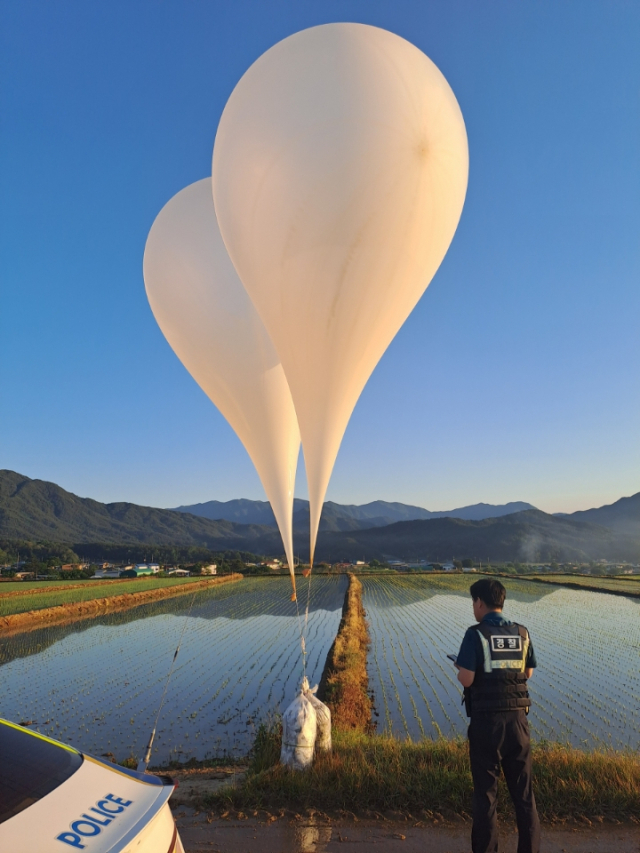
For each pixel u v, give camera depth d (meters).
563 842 4.36
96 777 2.74
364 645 22.31
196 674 17.88
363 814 4.86
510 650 3.92
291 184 4.27
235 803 5.11
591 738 11.58
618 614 38.19
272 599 47.50
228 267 6.10
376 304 4.51
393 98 4.15
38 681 17.34
